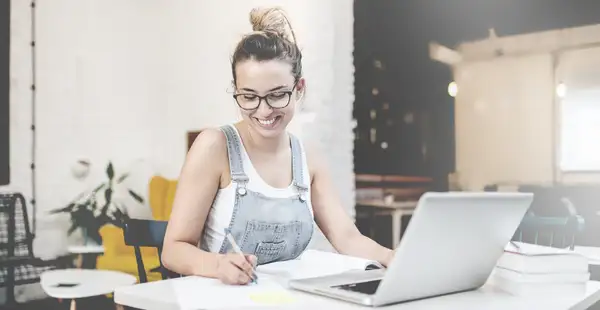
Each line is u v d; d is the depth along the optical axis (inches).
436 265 42.2
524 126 106.5
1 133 145.4
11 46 148.6
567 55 101.9
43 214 151.6
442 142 116.6
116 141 171.0
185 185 58.6
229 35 164.7
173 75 181.5
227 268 49.0
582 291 47.1
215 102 170.2
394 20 124.6
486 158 111.0
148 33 180.1
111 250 149.9
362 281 47.3
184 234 57.5
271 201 60.7
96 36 167.3
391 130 124.3
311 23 137.1
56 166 156.3
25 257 144.9
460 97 114.5
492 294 46.4
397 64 123.7
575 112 100.7
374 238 126.2
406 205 121.3
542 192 103.5
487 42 111.1
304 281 47.2
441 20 117.3
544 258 46.0
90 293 125.6
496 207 43.0
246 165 60.5
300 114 136.0
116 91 171.8
